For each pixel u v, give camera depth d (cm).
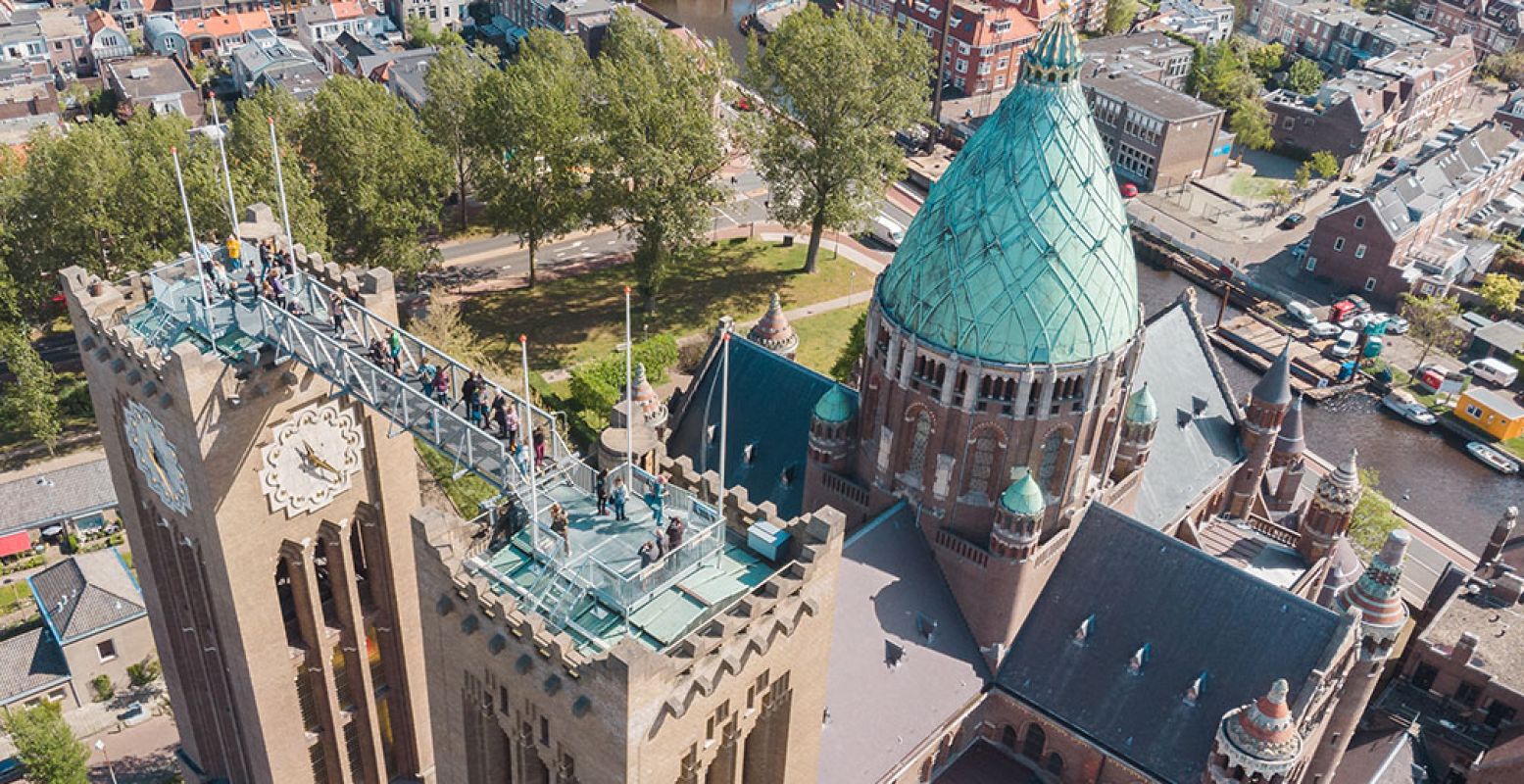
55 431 12531
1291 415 10350
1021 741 7650
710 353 9856
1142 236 18925
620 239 17238
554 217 14625
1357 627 6975
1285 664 6931
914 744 7038
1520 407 14862
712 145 14125
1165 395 9588
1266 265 18325
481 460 4841
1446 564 12669
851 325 15462
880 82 15362
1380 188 17550
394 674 6638
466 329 13562
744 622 4206
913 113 15550
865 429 7700
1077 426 7006
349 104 13875
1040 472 7212
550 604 4291
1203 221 19562
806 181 15562
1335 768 8450
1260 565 9306
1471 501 13800
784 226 17212
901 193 19662
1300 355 16175
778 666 4506
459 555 4316
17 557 11288
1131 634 7350
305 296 5825
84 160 12275
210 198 12338
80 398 13125
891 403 7275
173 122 13625
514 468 4700
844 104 15012
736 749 4497
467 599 4219
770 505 4694
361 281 6034
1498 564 10588
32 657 9850
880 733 6938
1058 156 6412
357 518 6025
